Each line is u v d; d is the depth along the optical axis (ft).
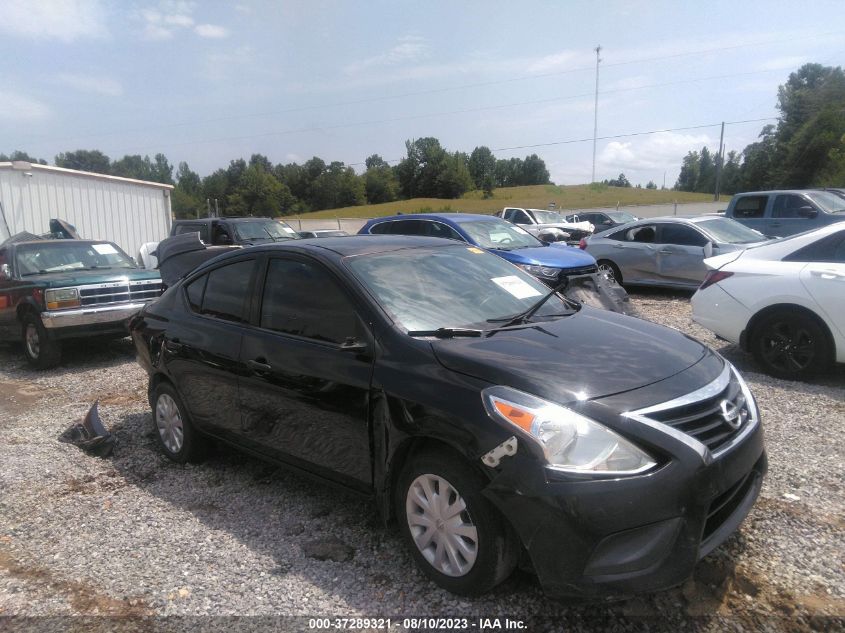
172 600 10.50
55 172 56.70
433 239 15.61
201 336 14.93
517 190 412.77
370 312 11.74
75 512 13.85
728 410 10.05
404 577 10.80
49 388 25.50
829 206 47.39
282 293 13.51
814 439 15.80
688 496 8.82
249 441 13.93
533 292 14.39
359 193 379.55
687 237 39.47
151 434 18.94
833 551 10.93
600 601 8.96
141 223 64.18
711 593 10.00
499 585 10.41
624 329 12.34
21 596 10.81
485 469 9.25
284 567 11.34
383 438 10.88
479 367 10.08
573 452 8.88
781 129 207.21
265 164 417.49
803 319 20.35
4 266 30.32
